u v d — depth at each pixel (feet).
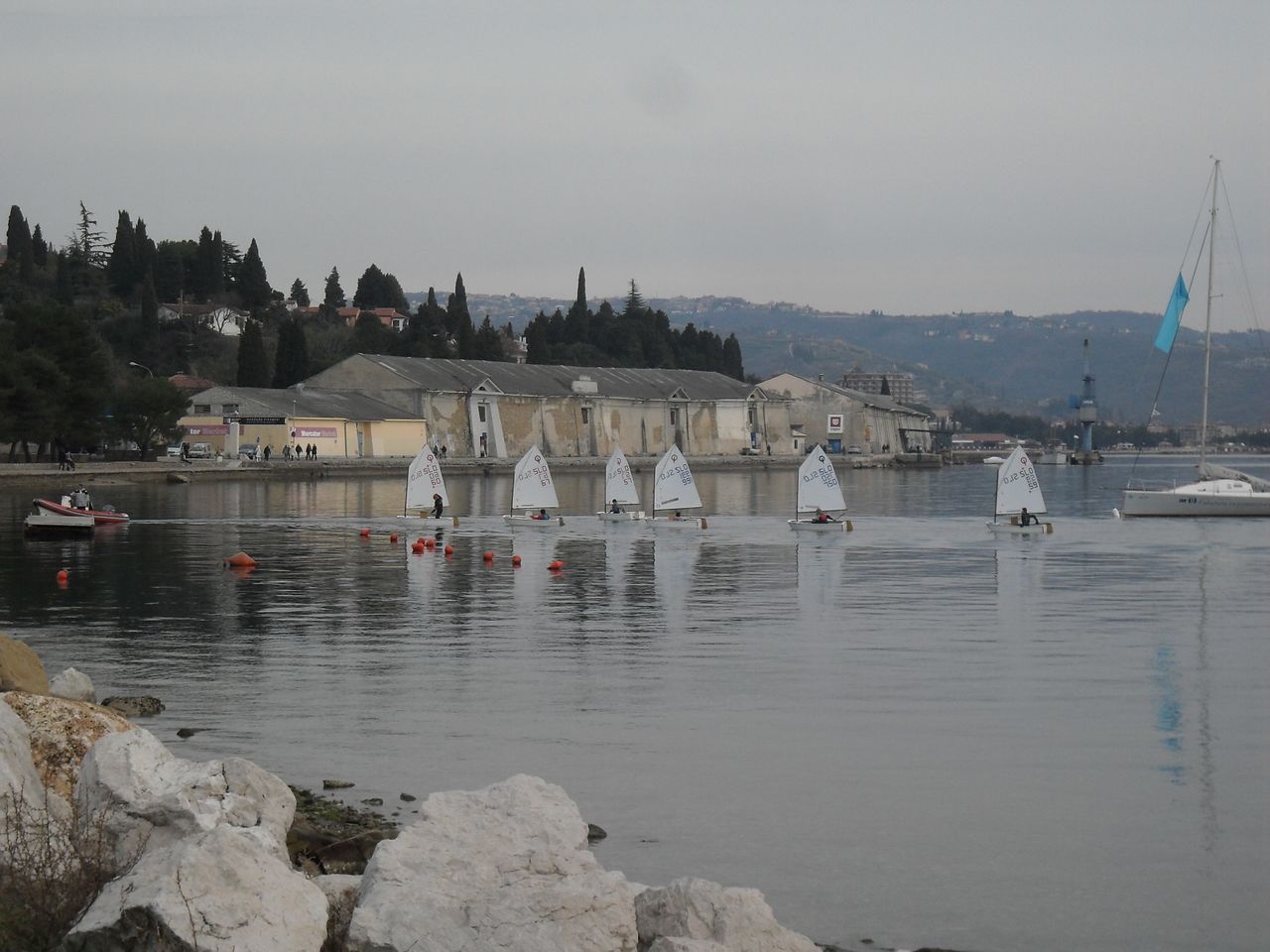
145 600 161.17
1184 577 193.88
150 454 470.80
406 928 45.32
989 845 71.87
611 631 140.15
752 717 99.55
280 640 132.87
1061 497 447.01
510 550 229.04
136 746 57.11
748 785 81.97
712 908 48.88
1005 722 98.53
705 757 88.33
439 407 571.28
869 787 81.76
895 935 60.54
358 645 130.31
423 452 281.54
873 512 349.20
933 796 80.07
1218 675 116.47
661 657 124.06
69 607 154.61
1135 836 73.41
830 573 197.16
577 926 46.14
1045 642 134.00
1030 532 269.23
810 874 67.62
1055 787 82.07
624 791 80.64
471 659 122.31
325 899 46.19
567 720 98.17
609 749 90.17
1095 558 221.87
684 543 244.63
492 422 593.42
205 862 45.09
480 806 51.37
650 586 179.73
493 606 158.71
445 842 49.44
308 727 95.50
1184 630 142.72
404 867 48.08
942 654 126.41
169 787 55.31
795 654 125.80
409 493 281.13
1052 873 68.03
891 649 129.70
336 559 210.79
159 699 104.01
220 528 266.57
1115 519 325.21
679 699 105.70
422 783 81.41
